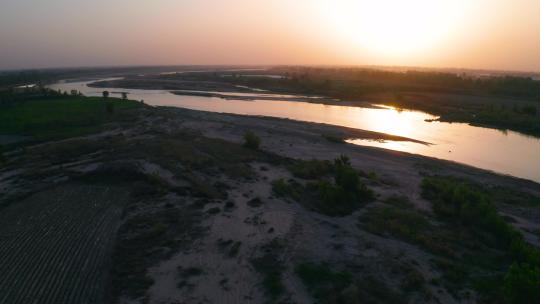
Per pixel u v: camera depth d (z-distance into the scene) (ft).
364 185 87.92
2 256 59.52
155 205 79.25
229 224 71.41
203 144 130.72
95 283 53.26
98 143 129.39
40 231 67.72
